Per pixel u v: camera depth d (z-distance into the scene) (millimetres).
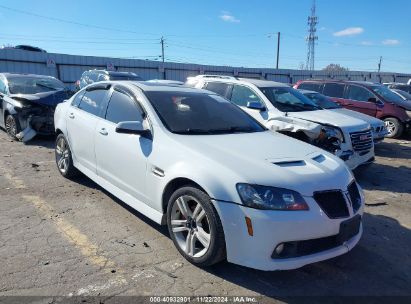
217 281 3352
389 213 5391
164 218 3898
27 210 4691
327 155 4039
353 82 12844
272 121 6758
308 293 3271
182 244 3688
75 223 4379
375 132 8898
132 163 4207
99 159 4852
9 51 23297
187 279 3348
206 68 33531
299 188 3211
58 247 3789
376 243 4355
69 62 25938
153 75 30312
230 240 3215
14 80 9977
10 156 7496
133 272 3406
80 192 5422
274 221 3070
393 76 46750
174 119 4250
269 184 3180
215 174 3330
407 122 12070
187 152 3660
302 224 3115
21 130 8961
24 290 3049
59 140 6055
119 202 5082
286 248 3182
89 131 5043
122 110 4668
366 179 7254
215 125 4449
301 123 6488
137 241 4000
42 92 9555
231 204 3189
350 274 3631
